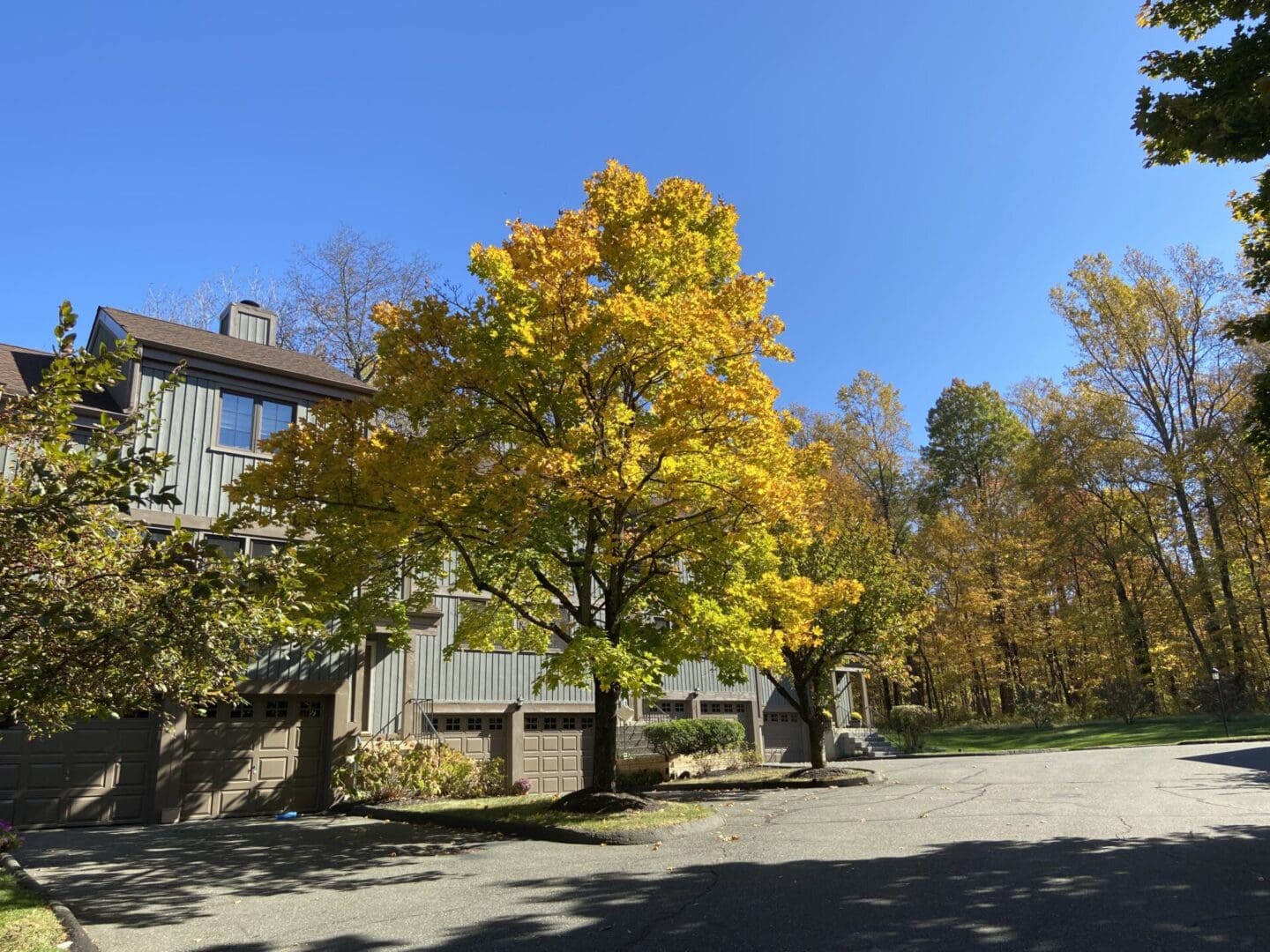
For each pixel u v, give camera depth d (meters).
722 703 27.08
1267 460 9.17
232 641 6.76
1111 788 13.84
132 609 5.91
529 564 13.34
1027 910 6.16
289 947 6.14
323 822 14.48
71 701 6.54
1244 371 33.12
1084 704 41.56
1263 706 32.75
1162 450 36.59
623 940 5.91
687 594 12.87
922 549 43.53
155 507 15.66
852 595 14.29
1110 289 36.75
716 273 14.25
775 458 12.57
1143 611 39.16
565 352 11.59
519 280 11.97
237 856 10.45
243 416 17.45
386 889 8.12
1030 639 42.09
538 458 10.69
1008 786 15.07
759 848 9.51
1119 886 6.78
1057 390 40.50
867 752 30.16
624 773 21.44
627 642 12.28
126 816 14.43
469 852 10.35
